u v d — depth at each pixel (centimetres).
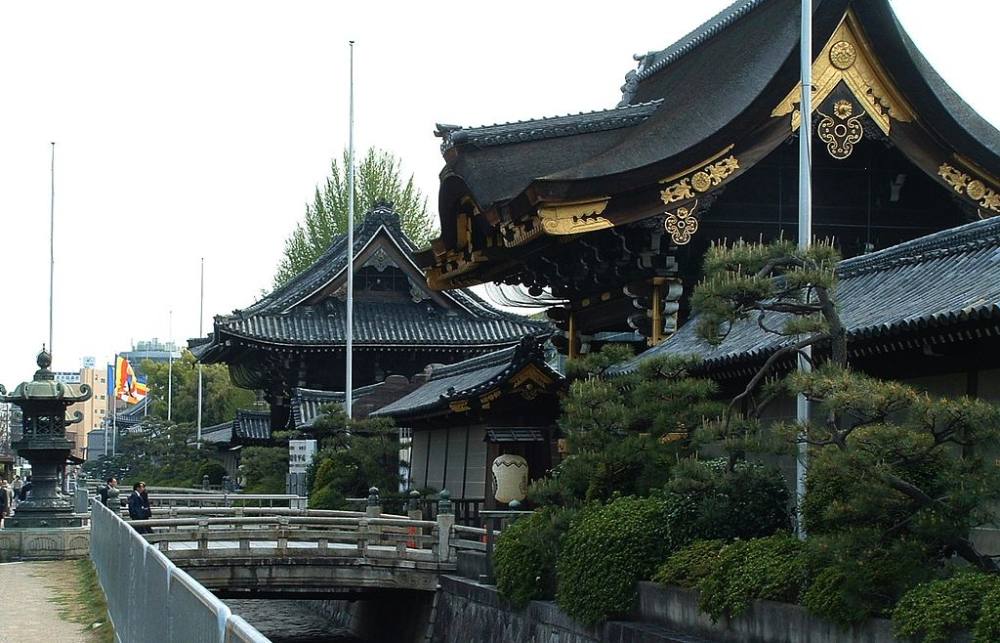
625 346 2592
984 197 3428
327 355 6906
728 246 3434
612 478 2467
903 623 1554
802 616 1775
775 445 1791
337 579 3316
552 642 2459
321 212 9581
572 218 3216
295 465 5634
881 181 3534
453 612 3097
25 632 2247
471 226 3822
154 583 1451
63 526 4119
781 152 3453
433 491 4444
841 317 2242
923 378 2122
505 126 3766
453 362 7062
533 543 2592
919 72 3322
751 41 3762
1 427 13212
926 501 1586
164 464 9675
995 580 1524
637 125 3878
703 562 2050
